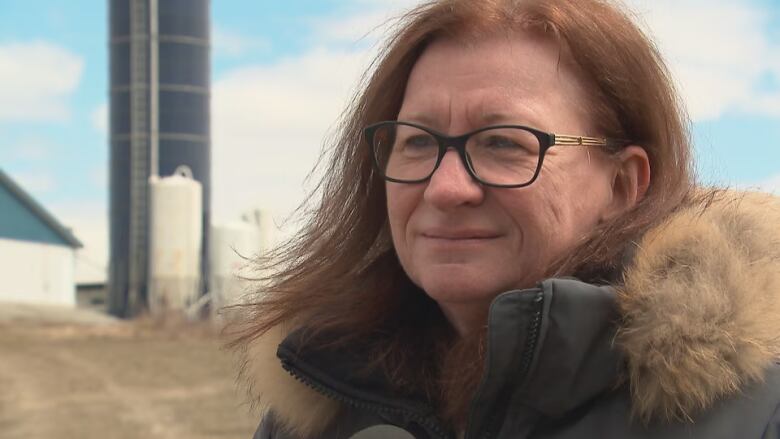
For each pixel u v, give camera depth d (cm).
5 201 8212
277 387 218
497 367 168
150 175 13075
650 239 173
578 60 182
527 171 176
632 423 163
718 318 158
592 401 170
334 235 223
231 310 234
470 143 179
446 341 206
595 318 163
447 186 177
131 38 13375
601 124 184
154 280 9100
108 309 12562
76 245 8650
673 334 158
